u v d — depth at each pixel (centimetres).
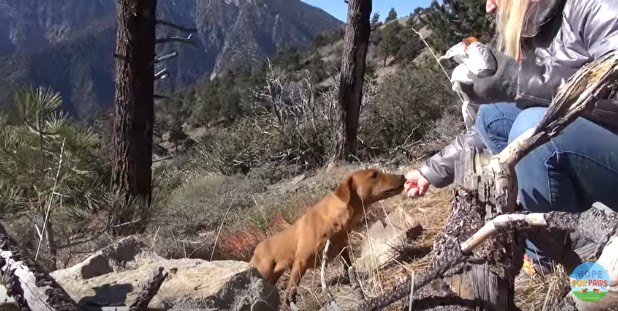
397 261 380
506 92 271
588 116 244
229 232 694
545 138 199
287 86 1784
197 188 1304
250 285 287
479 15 1878
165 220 860
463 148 285
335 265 467
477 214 199
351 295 323
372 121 1644
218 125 4156
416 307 191
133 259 336
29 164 540
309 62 4041
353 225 439
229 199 1088
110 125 934
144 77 898
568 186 257
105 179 870
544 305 213
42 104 550
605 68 185
